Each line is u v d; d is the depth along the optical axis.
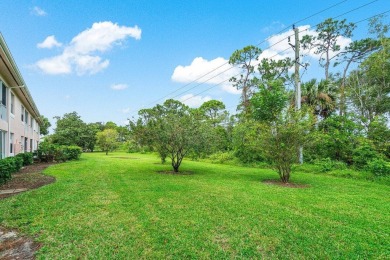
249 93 27.91
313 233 4.25
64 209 5.41
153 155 31.38
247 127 18.03
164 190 7.71
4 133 12.30
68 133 39.75
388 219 5.08
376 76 20.25
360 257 3.41
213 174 12.49
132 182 9.23
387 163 11.49
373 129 14.09
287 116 9.69
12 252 3.47
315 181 10.34
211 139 12.84
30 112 20.64
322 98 18.31
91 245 3.67
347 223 4.80
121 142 42.97
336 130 14.42
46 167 14.27
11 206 5.56
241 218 4.99
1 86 11.16
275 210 5.60
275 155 9.90
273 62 25.88
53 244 3.69
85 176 10.66
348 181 10.49
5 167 8.12
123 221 4.70
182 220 4.81
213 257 3.37
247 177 11.46
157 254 3.42
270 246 3.73
